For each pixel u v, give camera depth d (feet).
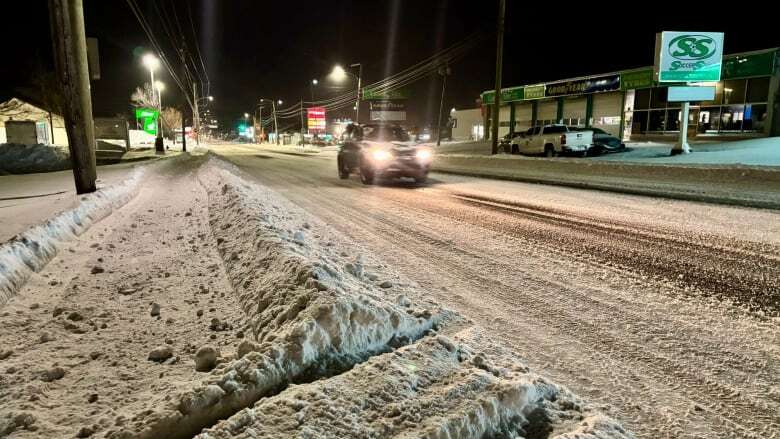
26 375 9.41
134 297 13.92
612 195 39.63
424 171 49.21
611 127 115.44
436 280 17.28
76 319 12.29
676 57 63.26
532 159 65.46
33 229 18.34
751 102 86.63
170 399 8.04
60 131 120.88
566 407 8.63
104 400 8.59
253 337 10.91
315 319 9.72
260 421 7.34
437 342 10.16
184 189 43.52
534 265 19.33
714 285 16.67
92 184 32.65
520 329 12.99
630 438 7.87
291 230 20.80
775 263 19.25
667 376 10.58
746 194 36.88
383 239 23.90
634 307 14.67
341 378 8.55
